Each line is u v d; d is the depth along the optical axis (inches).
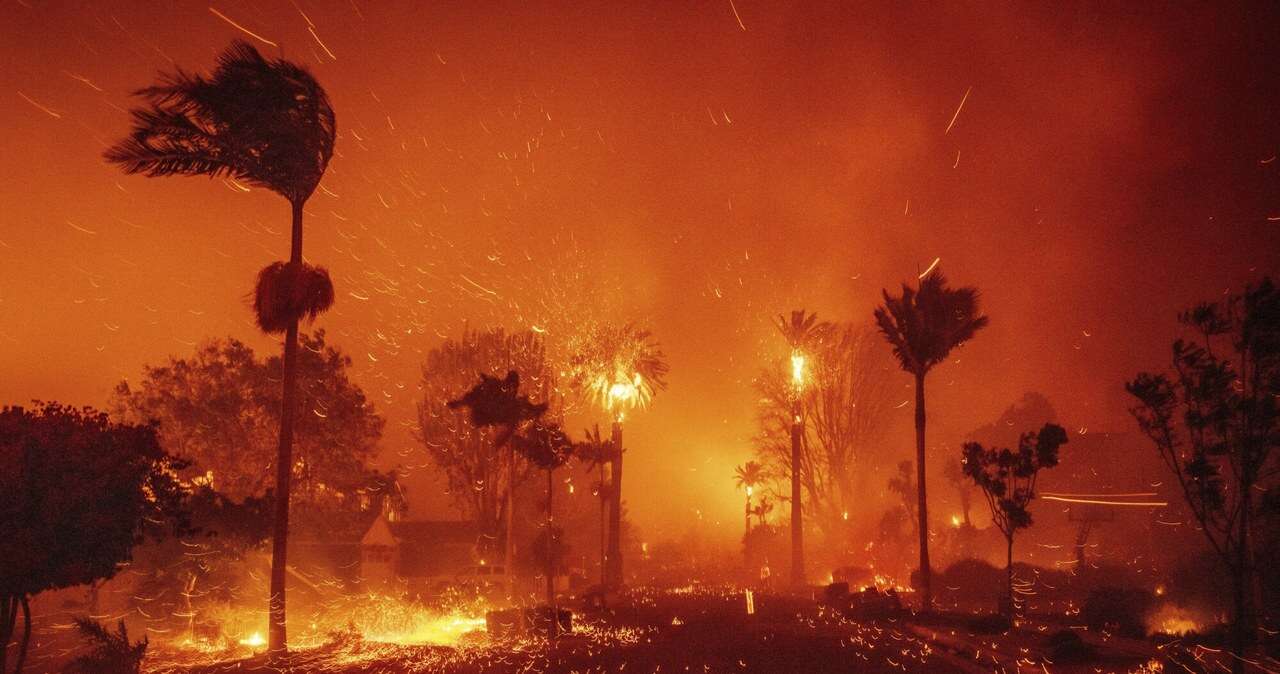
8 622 746.8
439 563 2202.3
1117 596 1211.2
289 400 1014.4
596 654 1015.0
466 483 2566.4
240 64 948.0
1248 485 834.8
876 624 1232.2
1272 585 1173.7
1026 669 871.7
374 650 1040.2
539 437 1528.1
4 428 773.3
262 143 975.0
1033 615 1249.4
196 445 2198.6
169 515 917.8
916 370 1395.2
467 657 996.6
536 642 1105.4
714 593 1785.2
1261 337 837.8
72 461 773.3
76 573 768.3
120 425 867.4
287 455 1015.0
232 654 1034.1
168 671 896.9
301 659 966.4
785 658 976.3
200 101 946.1
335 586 1781.5
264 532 1355.8
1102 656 918.4
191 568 1274.6
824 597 1593.3
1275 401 836.0
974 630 1119.0
